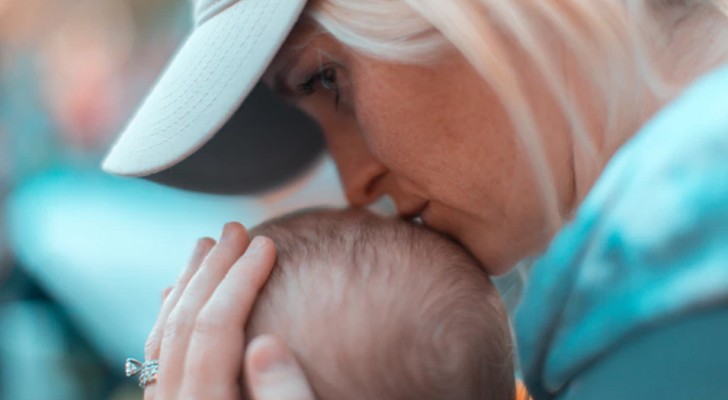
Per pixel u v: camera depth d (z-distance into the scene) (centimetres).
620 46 97
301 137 150
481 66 98
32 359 277
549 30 100
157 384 112
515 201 113
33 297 284
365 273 117
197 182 150
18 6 388
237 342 110
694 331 67
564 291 80
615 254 73
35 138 362
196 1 122
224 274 119
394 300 116
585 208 81
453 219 121
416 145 112
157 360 120
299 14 106
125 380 287
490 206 115
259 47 107
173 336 113
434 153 112
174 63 118
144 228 293
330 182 158
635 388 69
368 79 110
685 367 67
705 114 73
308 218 129
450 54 105
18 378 275
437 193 116
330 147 124
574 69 101
